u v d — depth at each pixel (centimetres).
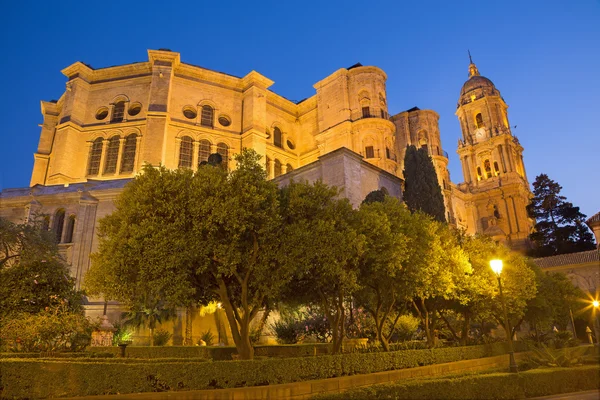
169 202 1516
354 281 1641
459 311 2688
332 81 5934
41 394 1209
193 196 1525
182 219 1485
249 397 1188
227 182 1591
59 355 1806
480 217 8500
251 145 5438
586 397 1282
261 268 1541
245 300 1577
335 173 3675
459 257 2252
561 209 7306
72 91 5375
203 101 5616
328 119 5859
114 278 1528
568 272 5419
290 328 2934
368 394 1079
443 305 2603
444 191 6938
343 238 1598
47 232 2348
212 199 1509
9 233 2144
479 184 8775
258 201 1534
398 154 6969
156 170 1633
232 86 5912
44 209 4278
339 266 1584
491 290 2405
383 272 1834
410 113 7244
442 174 6950
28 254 2091
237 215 1491
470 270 2272
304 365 1405
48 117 5831
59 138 5153
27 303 1919
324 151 5666
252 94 5694
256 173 1680
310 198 1738
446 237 2341
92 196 4219
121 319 3559
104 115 5541
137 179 1642
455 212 8100
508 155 8531
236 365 1288
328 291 1925
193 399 1135
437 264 2047
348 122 5462
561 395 1352
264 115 5744
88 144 5256
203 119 5581
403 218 2000
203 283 1695
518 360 2158
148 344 3269
